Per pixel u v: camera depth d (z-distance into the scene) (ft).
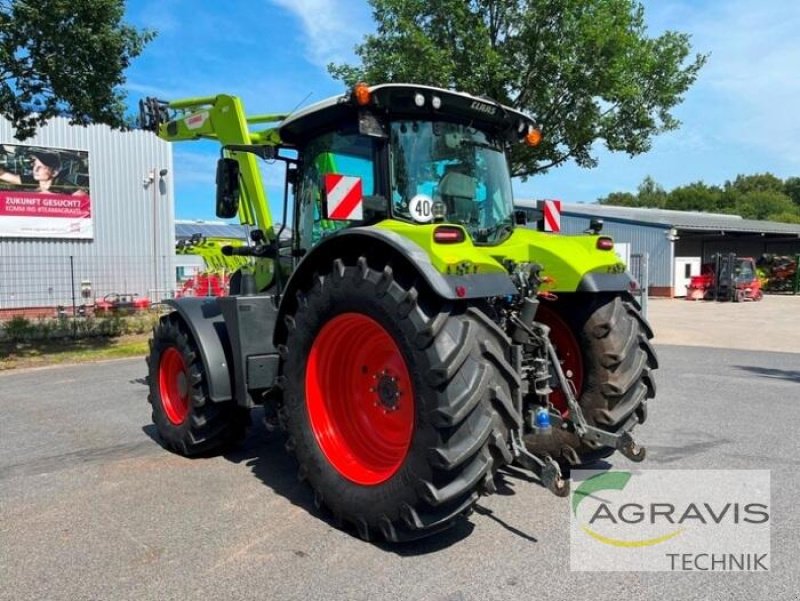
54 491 13.80
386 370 11.63
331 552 10.68
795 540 10.91
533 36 37.50
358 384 12.17
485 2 38.04
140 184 60.90
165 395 17.08
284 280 15.58
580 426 12.52
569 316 13.92
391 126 12.72
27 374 31.42
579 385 13.80
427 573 9.90
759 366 30.37
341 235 11.33
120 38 33.96
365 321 11.34
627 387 13.39
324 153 14.12
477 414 10.14
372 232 10.92
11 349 39.32
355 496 11.12
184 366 16.15
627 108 41.50
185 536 11.37
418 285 10.53
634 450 12.04
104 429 19.36
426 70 37.47
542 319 14.40
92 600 9.25
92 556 10.64
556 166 43.06
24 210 54.65
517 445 10.85
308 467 12.08
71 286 56.34
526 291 12.18
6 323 44.57
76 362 34.96
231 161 15.89
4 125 53.47
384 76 39.47
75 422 20.38
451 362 9.95
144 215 61.21
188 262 74.64
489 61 36.73
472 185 13.93
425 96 12.55
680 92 43.21
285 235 16.01
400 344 10.46
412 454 10.28
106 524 11.96
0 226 53.42
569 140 41.39
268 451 16.65
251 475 14.71
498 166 14.64
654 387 14.33
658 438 17.16
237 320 14.51
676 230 93.09
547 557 10.39
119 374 30.40
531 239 14.39
